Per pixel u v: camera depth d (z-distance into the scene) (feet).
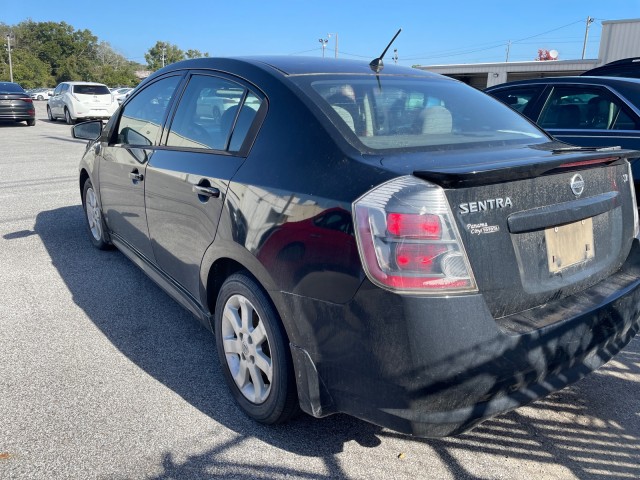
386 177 6.77
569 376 7.52
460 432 6.81
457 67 97.45
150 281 14.89
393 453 8.23
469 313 6.50
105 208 14.92
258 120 8.91
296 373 7.69
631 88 16.67
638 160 15.12
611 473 7.88
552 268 7.54
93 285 14.57
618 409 9.46
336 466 7.93
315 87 8.81
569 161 7.45
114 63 397.39
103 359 10.80
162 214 11.03
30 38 340.18
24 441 8.26
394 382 6.59
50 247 17.78
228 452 8.15
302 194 7.45
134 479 7.56
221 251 8.92
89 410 9.08
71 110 69.31
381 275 6.47
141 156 12.05
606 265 8.53
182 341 11.60
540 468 7.97
